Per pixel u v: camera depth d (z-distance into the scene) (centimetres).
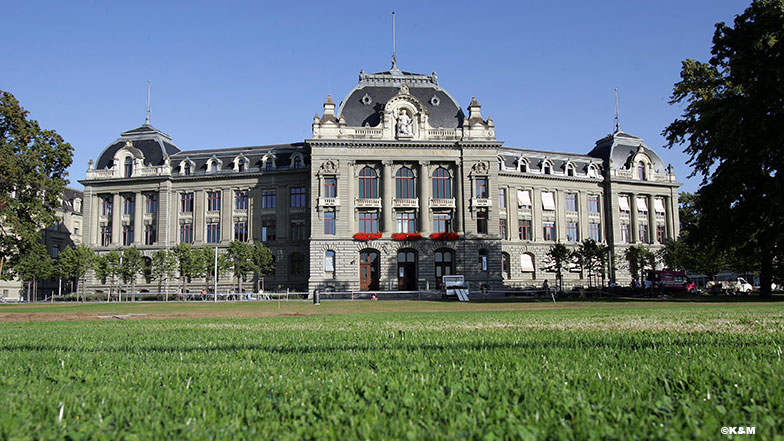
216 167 8925
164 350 1221
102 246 8925
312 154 7681
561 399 658
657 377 780
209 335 1612
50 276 8119
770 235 4306
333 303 5494
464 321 2191
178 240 8844
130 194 8981
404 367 895
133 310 4212
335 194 7700
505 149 9331
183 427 571
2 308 4934
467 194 7738
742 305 3541
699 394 678
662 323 1827
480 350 1101
